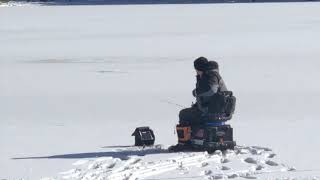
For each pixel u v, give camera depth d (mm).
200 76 28594
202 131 27766
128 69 67812
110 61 76188
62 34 124938
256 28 130000
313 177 23094
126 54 84812
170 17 181125
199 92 28156
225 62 72375
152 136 30266
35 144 31562
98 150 29328
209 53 83562
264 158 26422
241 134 33031
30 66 71938
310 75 60156
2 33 129625
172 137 32719
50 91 53688
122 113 42281
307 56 76250
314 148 28906
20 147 30766
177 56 80875
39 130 36219
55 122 39250
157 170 24250
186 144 28203
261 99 47062
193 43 99500
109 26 147875
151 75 62562
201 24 147250
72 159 27219
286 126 35688
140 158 26688
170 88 53969
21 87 56406
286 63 69875
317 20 150000
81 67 70375
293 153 27703
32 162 26750
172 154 27453
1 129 36906
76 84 57594
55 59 79625
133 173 23703
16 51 91312
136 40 107625
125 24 153750
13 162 26844
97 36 118438
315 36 106312
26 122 39531
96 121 39188
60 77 62406
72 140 32500
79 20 173875
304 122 37125
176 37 112500
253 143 30375
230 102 28250
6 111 44219
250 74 61688
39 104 47031
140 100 47812
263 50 85375
